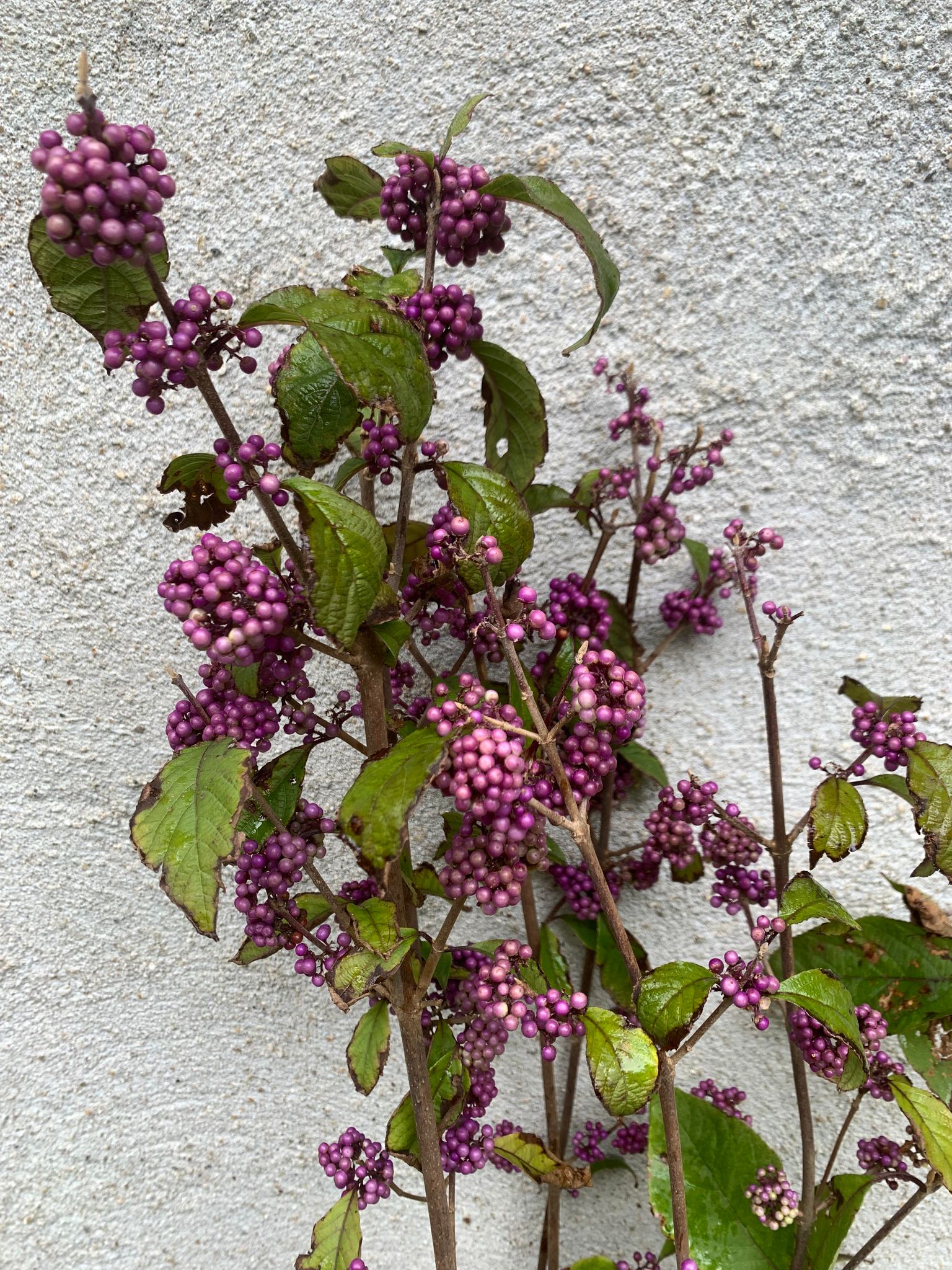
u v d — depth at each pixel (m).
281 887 0.25
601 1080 0.22
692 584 0.38
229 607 0.21
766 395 0.36
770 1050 0.39
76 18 0.35
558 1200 0.39
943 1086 0.33
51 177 0.18
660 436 0.33
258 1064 0.43
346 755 0.40
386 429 0.25
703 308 0.36
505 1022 0.23
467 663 0.37
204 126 0.36
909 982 0.34
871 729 0.27
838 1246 0.30
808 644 0.38
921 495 0.36
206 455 0.25
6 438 0.38
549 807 0.23
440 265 0.36
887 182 0.34
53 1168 0.44
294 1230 0.43
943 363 0.35
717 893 0.32
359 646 0.25
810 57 0.33
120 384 0.37
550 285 0.36
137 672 0.39
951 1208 0.38
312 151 0.36
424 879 0.32
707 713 0.39
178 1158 0.44
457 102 0.35
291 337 0.37
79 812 0.41
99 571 0.39
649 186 0.35
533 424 0.29
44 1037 0.43
